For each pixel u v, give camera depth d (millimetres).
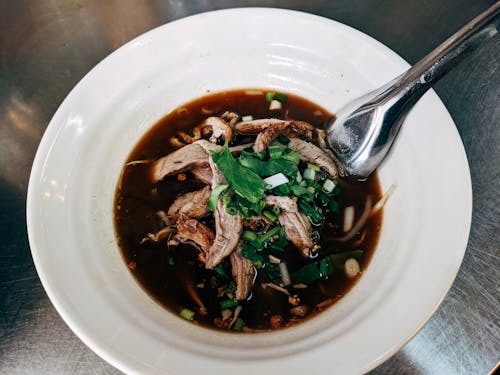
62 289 165
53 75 273
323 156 232
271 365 151
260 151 225
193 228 210
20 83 271
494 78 260
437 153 195
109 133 222
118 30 290
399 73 218
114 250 208
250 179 202
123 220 221
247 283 204
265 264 213
